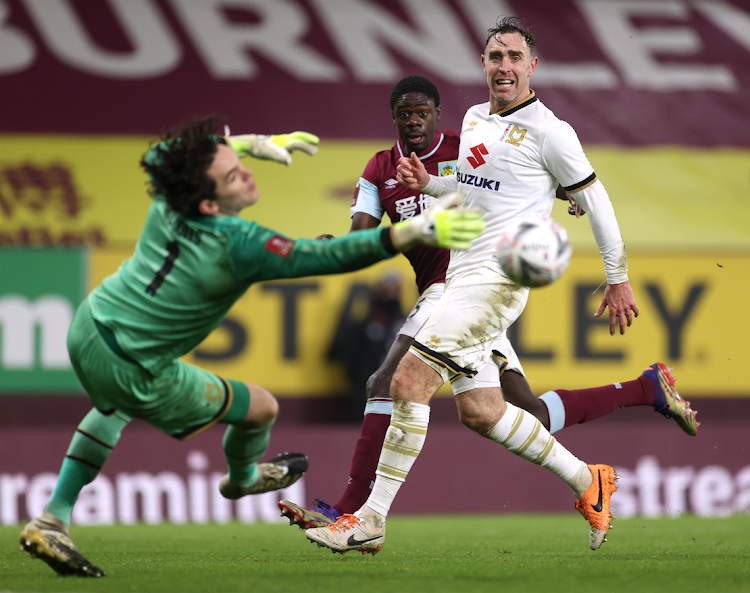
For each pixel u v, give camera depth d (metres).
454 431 31.23
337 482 30.91
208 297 11.03
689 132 38.16
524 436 14.23
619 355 35.72
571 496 31.41
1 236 35.16
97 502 29.77
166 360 11.24
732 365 36.25
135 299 11.09
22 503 30.12
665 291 36.53
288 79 37.34
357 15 38.00
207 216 11.04
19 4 36.56
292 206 36.66
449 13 38.31
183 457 30.38
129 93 36.56
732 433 32.34
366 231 10.66
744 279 36.91
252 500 30.42
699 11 39.22
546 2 38.69
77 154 36.00
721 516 30.16
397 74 37.75
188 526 26.08
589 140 37.97
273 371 34.78
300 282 34.97
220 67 37.19
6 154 35.62
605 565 12.96
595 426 35.34
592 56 38.56
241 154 12.61
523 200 13.62
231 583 10.88
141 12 37.16
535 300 35.38
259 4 37.75
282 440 30.81
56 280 34.66
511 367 15.66
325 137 37.16
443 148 17.20
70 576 11.53
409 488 30.78
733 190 37.78
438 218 10.27
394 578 11.38
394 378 13.64
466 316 13.41
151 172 11.01
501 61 13.55
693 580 11.09
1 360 34.03
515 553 15.48
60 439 30.64
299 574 11.91
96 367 11.24
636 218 37.31
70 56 36.56
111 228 35.72
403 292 35.03
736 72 38.78
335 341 35.03
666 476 31.98
